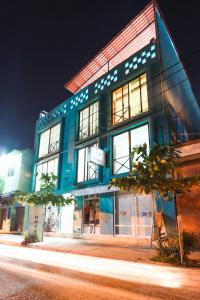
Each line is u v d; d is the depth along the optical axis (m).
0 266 7.70
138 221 13.50
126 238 13.52
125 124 15.87
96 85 19.66
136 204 13.83
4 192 25.98
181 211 11.31
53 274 6.55
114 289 5.13
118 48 19.25
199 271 6.80
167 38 17.72
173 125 14.72
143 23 17.19
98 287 5.28
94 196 16.42
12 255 10.18
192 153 10.77
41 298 4.56
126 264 7.91
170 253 8.20
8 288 5.23
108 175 15.84
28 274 6.55
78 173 18.81
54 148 22.16
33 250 12.00
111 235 14.34
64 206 17.84
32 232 14.50
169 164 8.53
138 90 16.39
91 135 18.14
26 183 23.98
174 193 8.43
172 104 15.41
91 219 16.33
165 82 14.91
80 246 12.28
